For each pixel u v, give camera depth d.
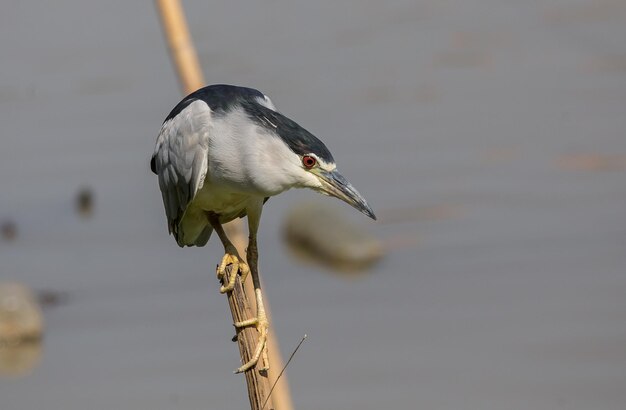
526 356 12.21
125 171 17.02
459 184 16.25
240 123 8.24
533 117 17.81
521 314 13.16
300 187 8.27
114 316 13.59
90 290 14.30
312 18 21.41
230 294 7.69
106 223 16.16
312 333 13.01
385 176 16.48
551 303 13.34
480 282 13.99
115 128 17.89
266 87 19.03
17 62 20.00
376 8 21.80
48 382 12.31
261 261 15.11
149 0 21.83
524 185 16.14
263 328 7.75
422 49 20.22
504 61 19.73
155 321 13.44
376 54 20.06
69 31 20.94
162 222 16.19
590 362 12.01
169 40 9.24
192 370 12.34
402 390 11.70
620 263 14.12
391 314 13.41
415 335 12.86
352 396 11.66
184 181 8.48
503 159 16.70
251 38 20.58
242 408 11.62
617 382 11.62
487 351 12.40
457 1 22.34
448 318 13.19
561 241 14.67
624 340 12.37
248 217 8.53
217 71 19.58
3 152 17.56
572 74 19.03
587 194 15.66
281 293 14.15
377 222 15.52
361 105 18.31
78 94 18.98
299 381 11.98
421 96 18.62
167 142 8.66
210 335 13.09
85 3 22.05
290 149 8.13
